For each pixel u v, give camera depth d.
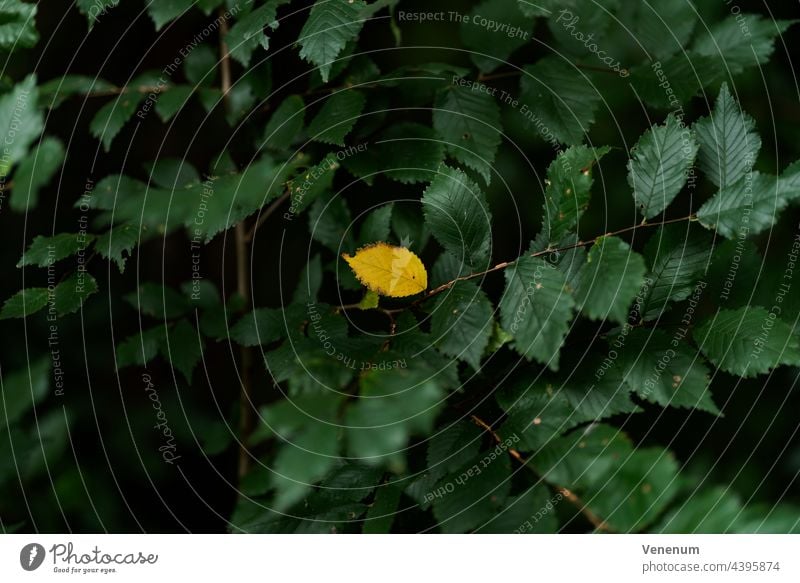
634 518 1.52
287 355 1.58
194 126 1.82
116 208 1.65
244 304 1.71
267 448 1.71
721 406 1.70
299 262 1.78
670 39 1.65
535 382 1.58
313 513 1.58
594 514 1.53
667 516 1.55
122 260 1.61
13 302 1.62
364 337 1.58
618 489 1.52
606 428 1.54
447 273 1.60
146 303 1.68
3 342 1.81
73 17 1.81
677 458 1.69
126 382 1.82
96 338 1.83
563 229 1.56
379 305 1.61
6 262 1.83
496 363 1.60
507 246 1.72
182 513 1.79
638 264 1.52
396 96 1.65
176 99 1.67
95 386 1.82
